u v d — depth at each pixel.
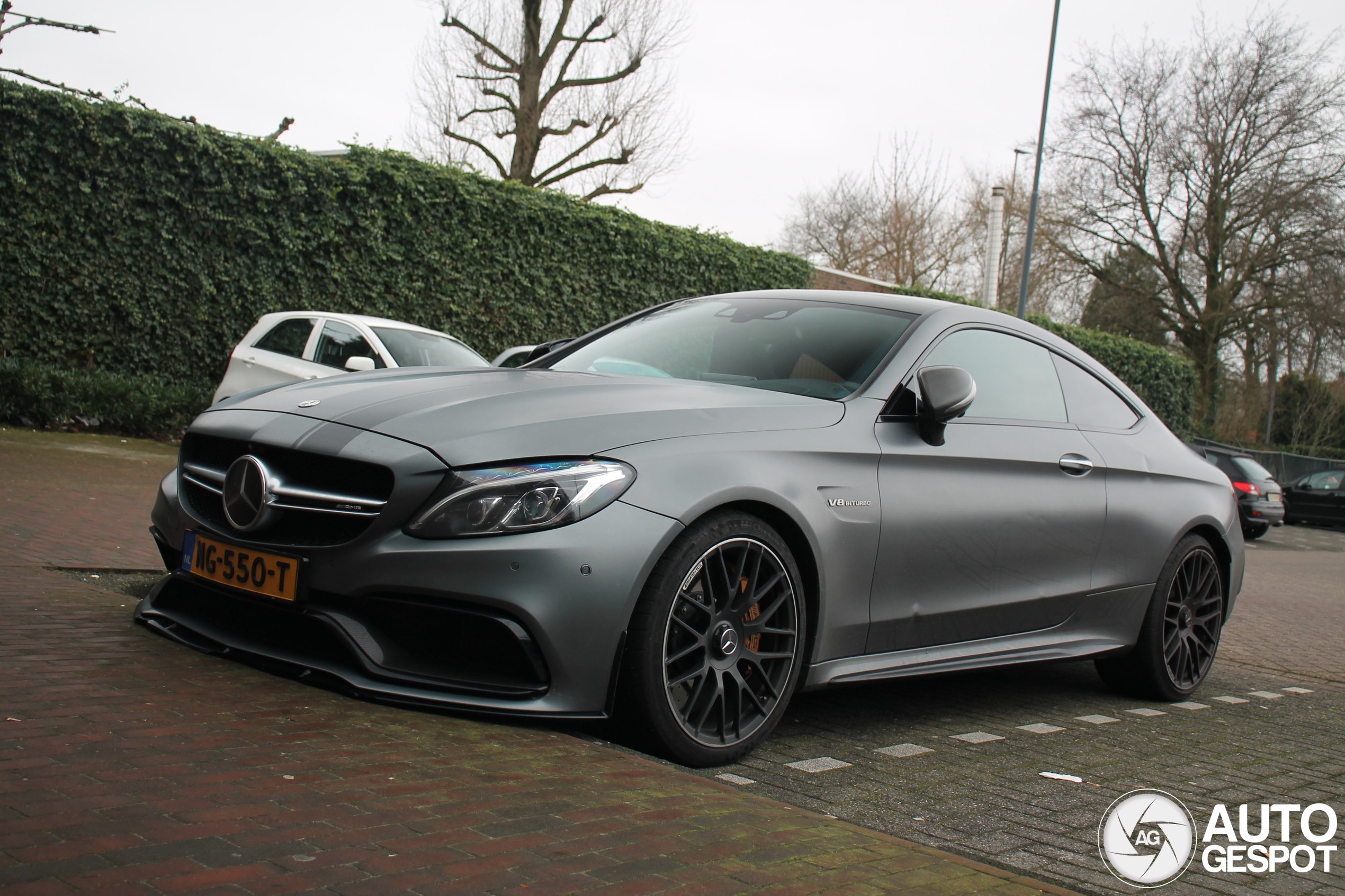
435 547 2.62
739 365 3.65
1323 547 19.58
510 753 2.49
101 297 12.18
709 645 2.85
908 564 3.39
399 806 2.06
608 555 2.63
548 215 15.46
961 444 3.60
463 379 3.31
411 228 14.18
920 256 42.22
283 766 2.20
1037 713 4.09
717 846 2.11
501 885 1.78
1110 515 4.17
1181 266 33.09
